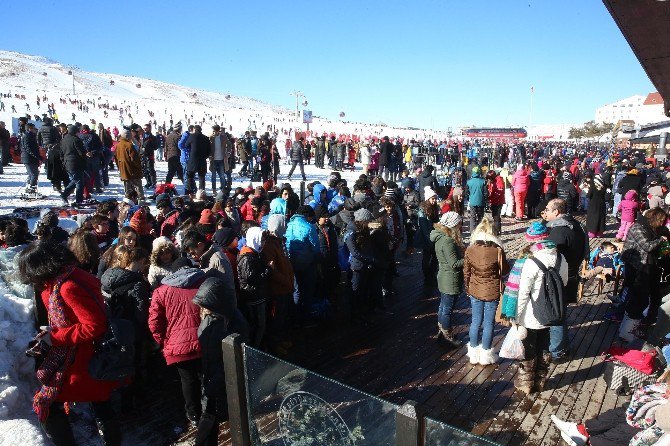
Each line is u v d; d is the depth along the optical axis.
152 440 3.89
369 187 9.12
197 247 4.57
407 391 4.66
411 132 86.44
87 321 2.86
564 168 18.11
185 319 3.71
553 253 4.32
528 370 4.52
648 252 5.49
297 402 2.87
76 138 10.30
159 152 21.75
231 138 17.83
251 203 8.09
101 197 12.03
